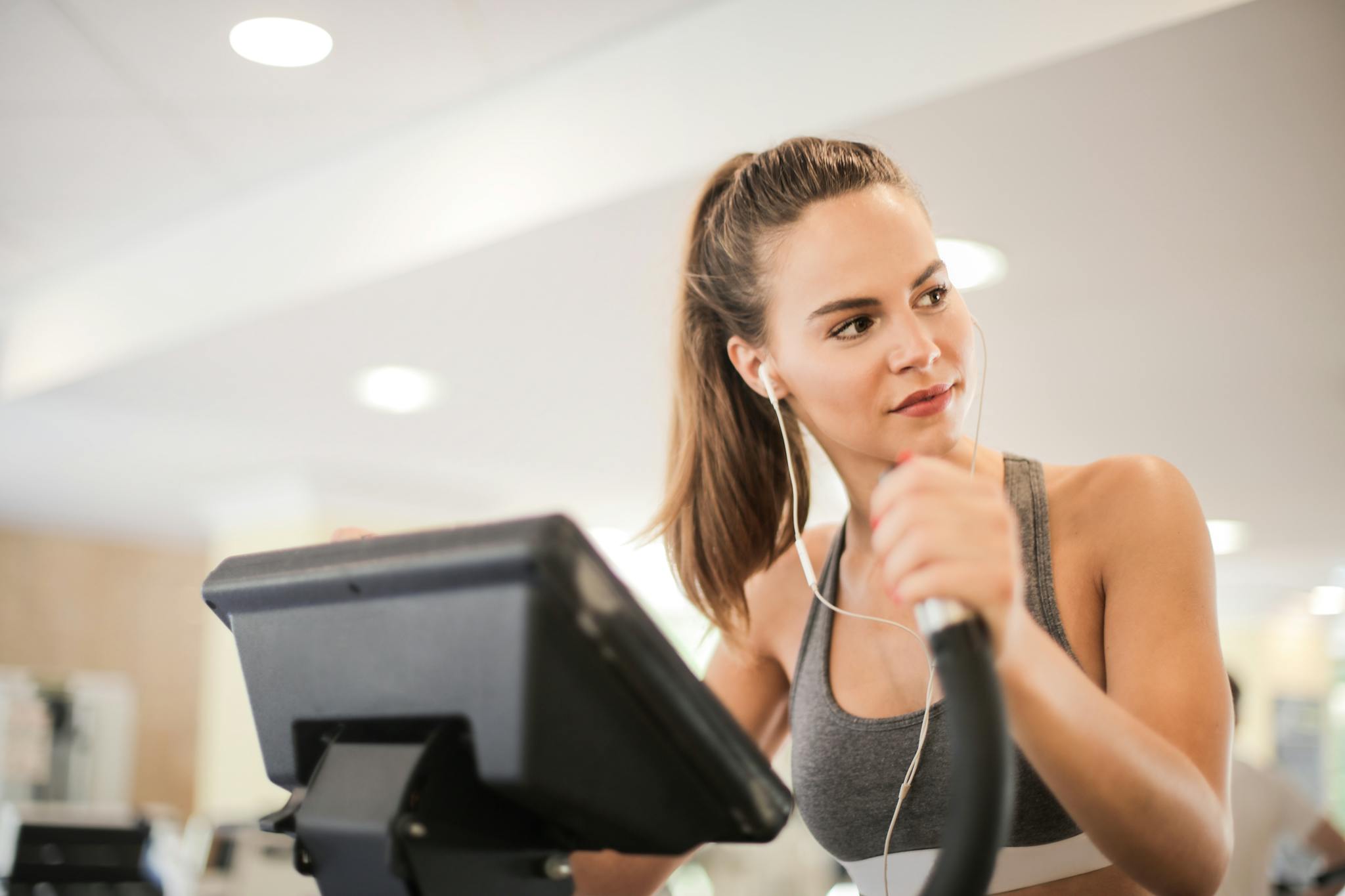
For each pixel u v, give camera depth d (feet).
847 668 3.53
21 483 18.22
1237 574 26.53
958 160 7.82
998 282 10.36
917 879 3.28
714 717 1.85
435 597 1.86
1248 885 8.66
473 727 1.84
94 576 22.65
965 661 1.61
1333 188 8.29
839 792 3.40
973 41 6.78
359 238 9.80
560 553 1.72
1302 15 6.15
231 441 15.85
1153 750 2.16
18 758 20.22
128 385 12.84
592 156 8.23
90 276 12.30
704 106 7.66
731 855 21.53
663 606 27.71
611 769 1.85
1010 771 1.55
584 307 10.62
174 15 7.68
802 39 7.37
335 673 2.03
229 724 17.95
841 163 3.24
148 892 9.18
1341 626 32.14
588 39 8.16
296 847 2.07
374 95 8.89
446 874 1.96
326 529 18.03
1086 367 12.98
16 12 7.62
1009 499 3.27
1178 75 6.72
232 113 9.11
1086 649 3.10
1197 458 17.10
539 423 15.10
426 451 16.61
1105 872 3.13
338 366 12.44
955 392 3.02
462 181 9.11
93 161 9.86
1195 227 9.04
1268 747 31.65
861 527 3.55
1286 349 12.19
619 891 3.38
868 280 3.03
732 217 3.49
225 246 10.91
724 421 4.00
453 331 11.31
